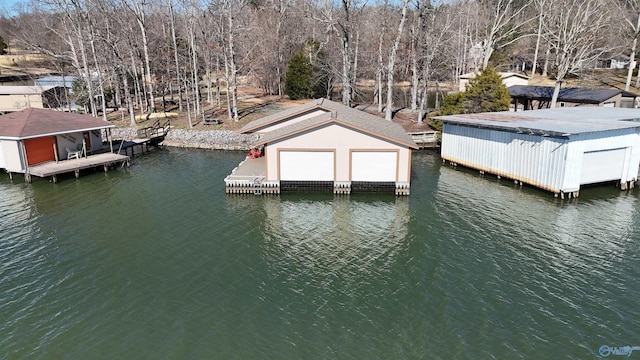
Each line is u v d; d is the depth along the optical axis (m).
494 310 14.18
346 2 41.28
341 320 13.80
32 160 30.16
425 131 40.50
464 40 63.28
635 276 16.12
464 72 65.00
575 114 32.25
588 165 24.77
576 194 24.30
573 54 53.56
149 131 41.59
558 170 24.05
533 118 30.31
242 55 61.06
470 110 37.47
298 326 13.52
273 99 58.03
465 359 11.95
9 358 12.16
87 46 51.00
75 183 28.98
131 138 41.31
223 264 17.58
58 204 24.80
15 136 28.66
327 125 25.11
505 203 24.12
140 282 16.20
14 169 29.59
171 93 57.84
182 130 41.94
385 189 25.98
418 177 29.92
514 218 21.91
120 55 48.50
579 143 23.47
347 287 15.79
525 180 26.52
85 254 18.48
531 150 25.80
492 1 72.56
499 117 31.66
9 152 29.39
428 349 12.39
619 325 13.32
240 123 43.41
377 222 21.84
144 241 19.75
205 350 12.43
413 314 14.06
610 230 20.22
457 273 16.61
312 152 25.62
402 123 43.84
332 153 25.58
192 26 48.81
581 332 13.02
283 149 25.61
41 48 50.81
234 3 50.44
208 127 42.47
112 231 20.89
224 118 45.53
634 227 20.50
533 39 72.88
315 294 15.34
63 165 30.44
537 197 24.91
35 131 29.97
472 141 30.75
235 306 14.61
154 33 53.03
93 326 13.57
